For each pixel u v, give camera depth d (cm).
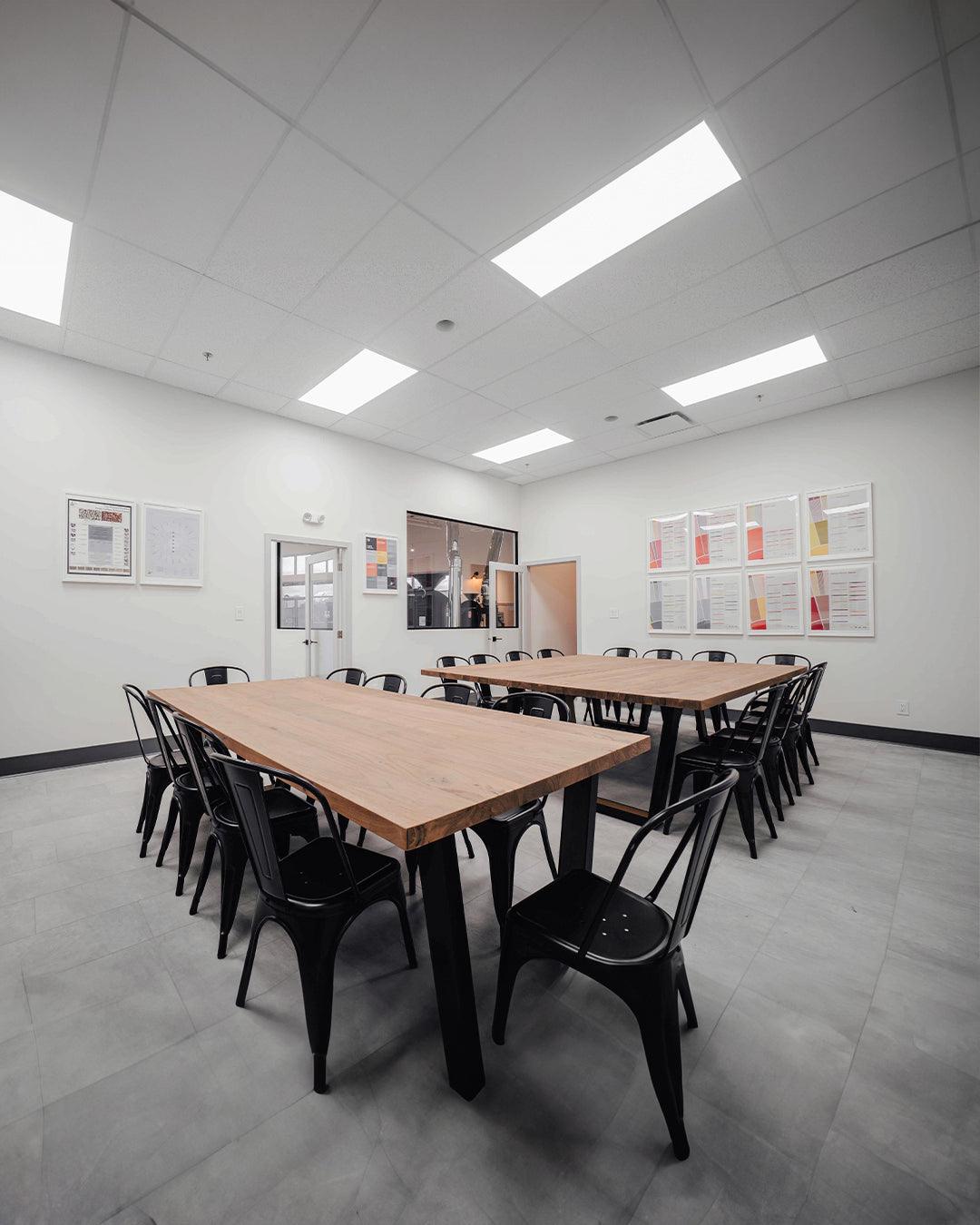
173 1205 94
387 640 577
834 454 473
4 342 352
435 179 224
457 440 559
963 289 305
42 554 364
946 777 345
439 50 173
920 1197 94
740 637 532
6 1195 95
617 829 267
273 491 485
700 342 361
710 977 154
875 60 177
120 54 172
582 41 171
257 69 178
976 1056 125
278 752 150
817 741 445
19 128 196
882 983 151
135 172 218
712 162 218
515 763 138
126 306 313
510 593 725
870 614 452
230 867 165
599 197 236
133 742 401
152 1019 138
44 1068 123
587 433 541
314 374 404
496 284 295
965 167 220
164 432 420
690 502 570
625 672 353
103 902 195
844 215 246
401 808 104
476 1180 98
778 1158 102
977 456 405
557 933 118
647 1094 116
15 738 354
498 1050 128
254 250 265
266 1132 107
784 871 218
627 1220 91
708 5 162
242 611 462
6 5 157
